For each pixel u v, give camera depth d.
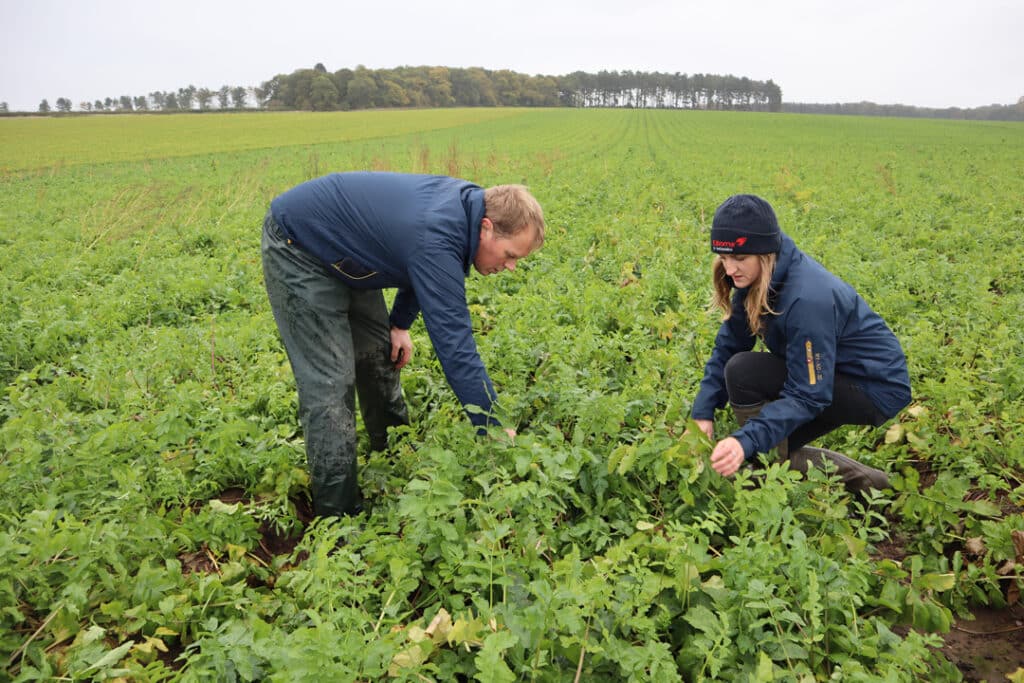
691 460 3.05
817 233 10.58
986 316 5.88
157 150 39.97
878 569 2.79
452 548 2.55
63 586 2.66
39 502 3.04
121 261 10.11
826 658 2.39
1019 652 2.72
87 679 2.35
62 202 18.53
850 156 29.73
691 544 2.53
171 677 2.41
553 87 159.38
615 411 3.33
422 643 2.18
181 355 5.32
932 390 4.12
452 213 2.88
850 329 3.19
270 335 5.97
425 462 3.35
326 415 3.12
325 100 114.44
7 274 9.15
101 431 3.42
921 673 2.47
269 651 2.13
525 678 2.22
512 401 3.66
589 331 4.86
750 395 3.45
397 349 3.78
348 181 3.00
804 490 3.08
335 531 2.72
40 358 5.86
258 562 3.12
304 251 3.04
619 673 2.28
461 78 139.88
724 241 3.02
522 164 24.94
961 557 2.96
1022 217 12.36
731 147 35.84
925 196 15.06
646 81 167.38
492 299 6.95
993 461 3.70
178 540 3.06
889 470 3.77
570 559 2.37
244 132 55.59
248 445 3.80
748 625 2.38
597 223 10.52
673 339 5.50
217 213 14.77
